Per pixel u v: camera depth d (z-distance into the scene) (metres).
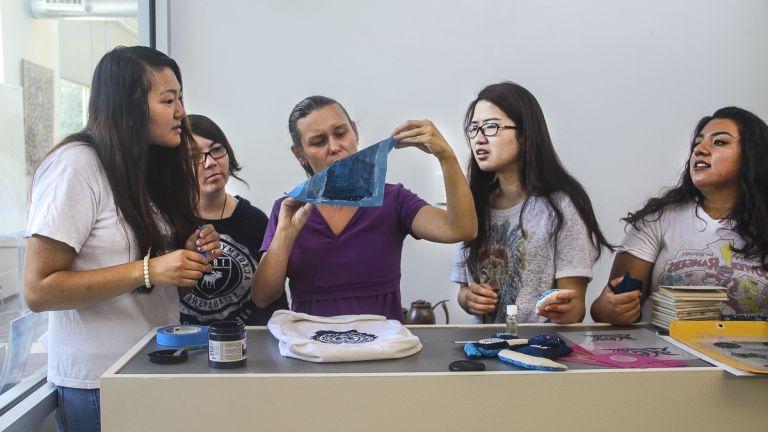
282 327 1.38
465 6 3.11
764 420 1.20
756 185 1.60
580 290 1.72
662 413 1.18
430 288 3.20
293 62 3.08
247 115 3.08
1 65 1.73
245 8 3.05
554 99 3.16
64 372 1.44
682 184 1.76
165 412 1.13
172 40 3.03
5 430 1.37
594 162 3.19
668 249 1.73
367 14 3.09
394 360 1.26
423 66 3.12
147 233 1.44
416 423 1.15
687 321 1.46
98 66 1.44
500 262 1.83
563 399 1.16
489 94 1.79
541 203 1.76
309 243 1.63
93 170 1.38
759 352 1.29
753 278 1.62
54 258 1.32
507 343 1.33
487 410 1.15
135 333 1.47
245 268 1.97
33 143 1.88
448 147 1.46
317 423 1.14
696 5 3.15
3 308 1.69
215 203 2.03
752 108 3.21
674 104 3.19
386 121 3.13
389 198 1.69
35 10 1.89
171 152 1.63
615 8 3.13
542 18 3.12
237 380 1.13
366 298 1.64
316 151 1.62
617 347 1.37
